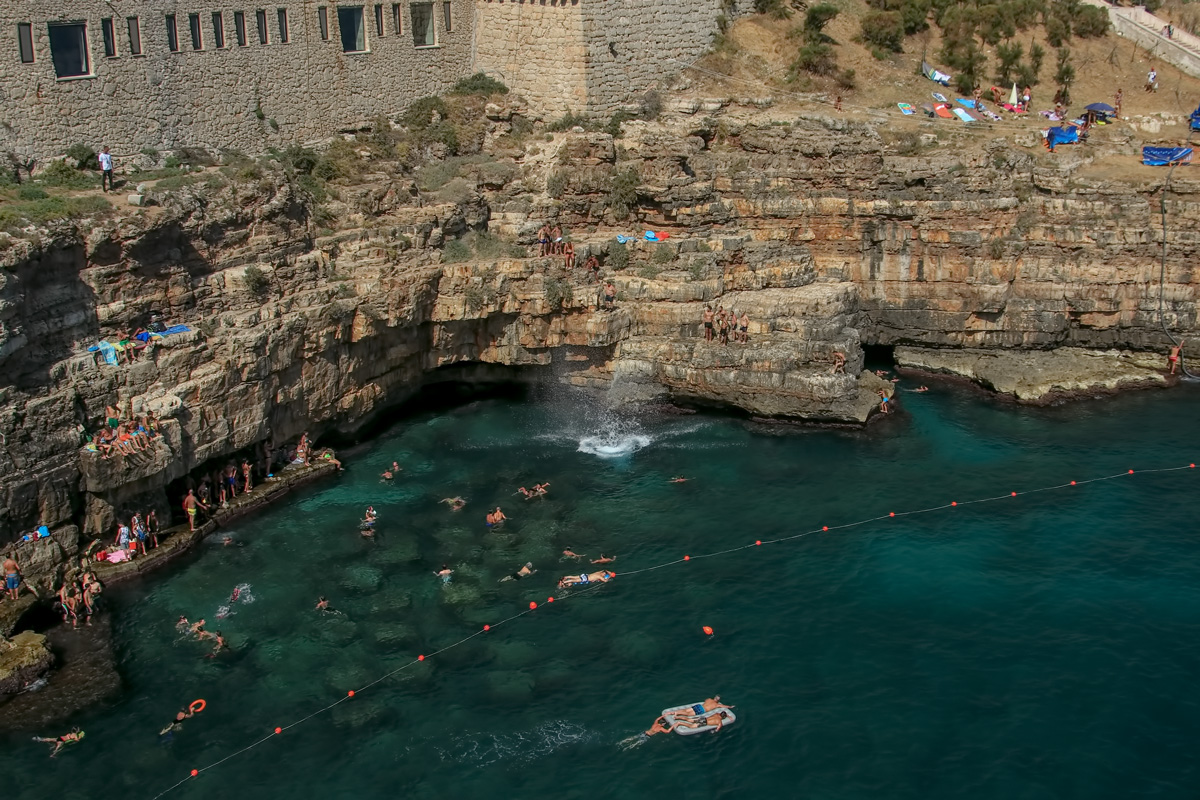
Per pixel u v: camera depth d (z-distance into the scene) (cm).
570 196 8106
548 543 6203
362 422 7475
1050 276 8225
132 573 5828
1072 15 10819
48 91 6531
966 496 6638
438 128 8519
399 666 5241
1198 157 8650
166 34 7100
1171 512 6412
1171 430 7375
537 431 7588
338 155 7994
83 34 6700
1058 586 5781
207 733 4834
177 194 6322
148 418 5947
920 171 8200
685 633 5484
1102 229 8088
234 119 7600
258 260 6738
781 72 9712
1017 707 4969
